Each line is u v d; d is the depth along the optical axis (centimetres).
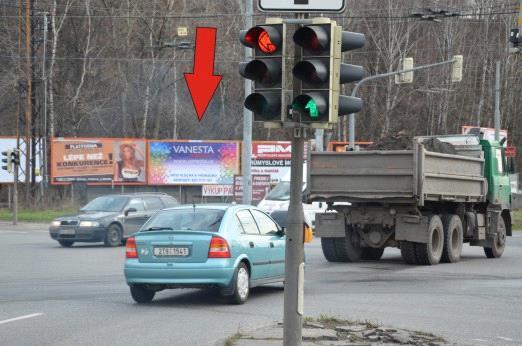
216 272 1766
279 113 1102
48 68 7200
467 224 3047
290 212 1140
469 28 8756
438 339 1341
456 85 8744
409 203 2658
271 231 2019
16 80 6875
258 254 1906
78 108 7675
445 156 2755
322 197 2722
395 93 8162
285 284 1142
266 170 7038
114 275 2423
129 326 1523
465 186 2920
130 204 3700
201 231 1789
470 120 8962
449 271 2575
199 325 1533
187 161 7206
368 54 8319
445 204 2947
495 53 8850
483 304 1850
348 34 1098
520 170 9369
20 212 6138
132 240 1822
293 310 1134
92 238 3519
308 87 1088
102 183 7081
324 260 2964
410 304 1839
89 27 7394
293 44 1126
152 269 1788
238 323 1556
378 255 3008
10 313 1686
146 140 7175
